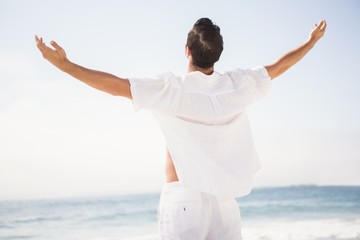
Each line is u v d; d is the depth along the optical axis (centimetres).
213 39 204
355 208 2334
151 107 192
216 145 198
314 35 234
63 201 3012
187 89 197
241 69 218
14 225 1945
